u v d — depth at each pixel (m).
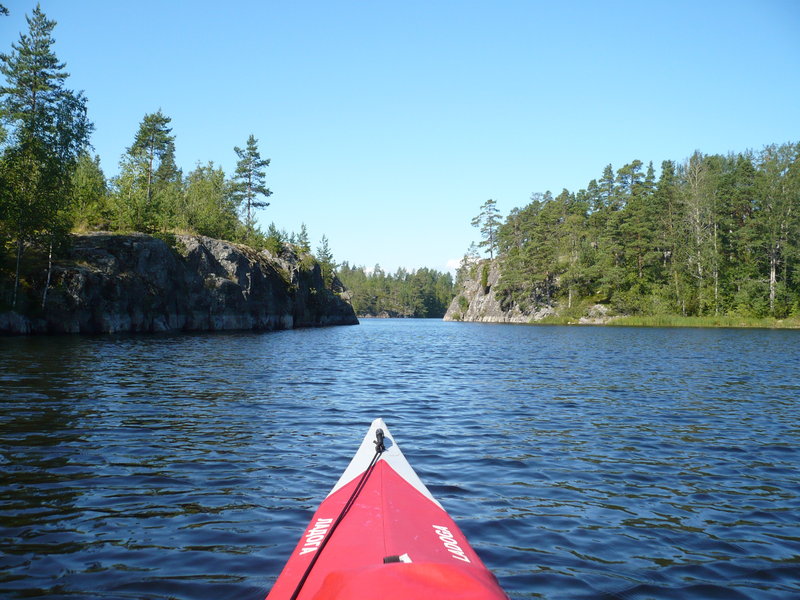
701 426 10.29
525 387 15.55
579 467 7.54
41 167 34.06
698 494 6.50
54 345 24.86
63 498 5.91
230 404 11.69
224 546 4.81
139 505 5.77
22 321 30.94
